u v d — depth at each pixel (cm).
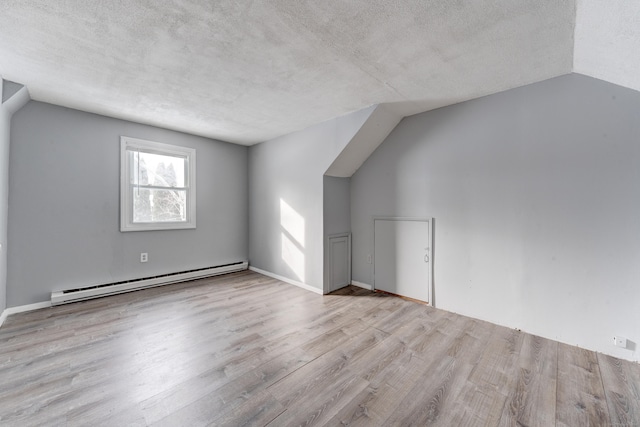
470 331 250
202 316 282
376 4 151
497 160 264
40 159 297
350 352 214
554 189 233
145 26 171
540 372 189
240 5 152
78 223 322
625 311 203
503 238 261
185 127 384
